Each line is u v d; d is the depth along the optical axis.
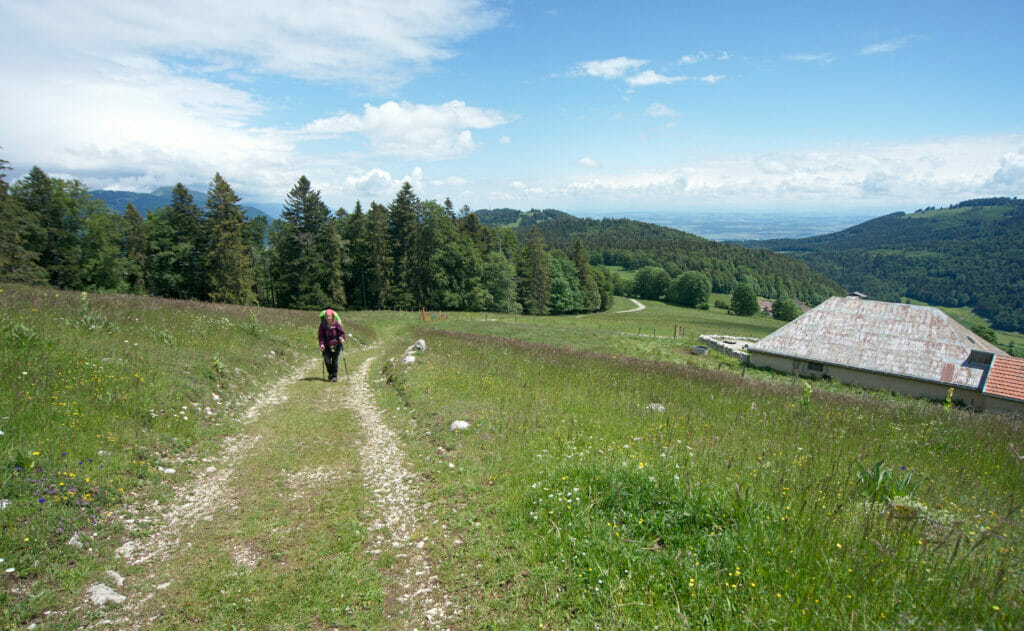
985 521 5.46
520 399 11.26
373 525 5.75
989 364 27.70
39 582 4.22
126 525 5.37
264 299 76.75
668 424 8.98
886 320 33.16
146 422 7.93
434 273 75.75
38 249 53.28
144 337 12.78
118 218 60.31
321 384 13.92
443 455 7.81
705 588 3.94
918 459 8.70
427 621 4.12
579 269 103.94
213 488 6.70
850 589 3.76
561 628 3.88
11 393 7.12
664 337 45.91
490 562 4.82
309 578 4.70
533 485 6.04
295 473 7.29
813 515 4.80
